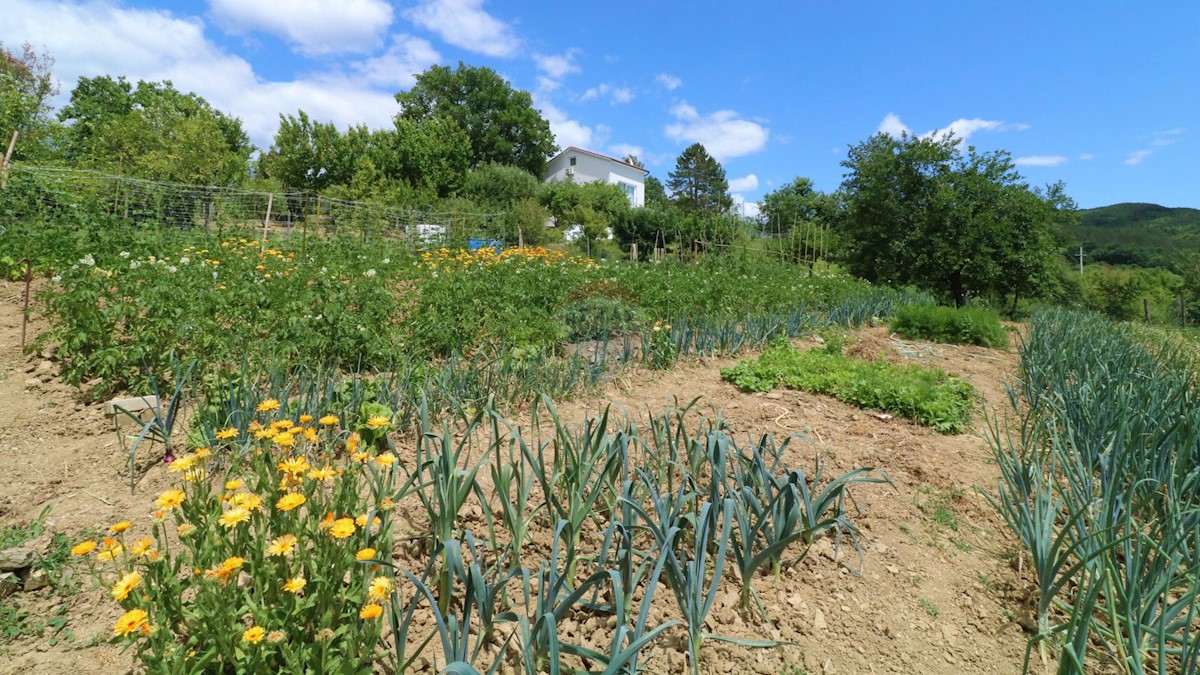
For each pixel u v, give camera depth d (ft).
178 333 14.87
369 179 102.22
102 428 12.82
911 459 14.74
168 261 22.94
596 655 6.40
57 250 22.22
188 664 6.08
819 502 9.39
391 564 6.55
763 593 9.18
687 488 10.87
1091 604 6.51
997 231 57.06
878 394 18.88
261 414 11.74
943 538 11.22
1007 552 10.85
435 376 14.83
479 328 20.98
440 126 136.67
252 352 15.58
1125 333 32.04
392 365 17.51
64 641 7.43
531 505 10.89
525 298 24.14
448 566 7.50
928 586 9.75
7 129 58.18
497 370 16.53
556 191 141.38
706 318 26.68
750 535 8.44
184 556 6.61
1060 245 62.28
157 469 11.37
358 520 7.29
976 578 10.04
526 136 188.34
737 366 21.34
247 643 5.94
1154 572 7.81
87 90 132.87
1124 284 85.46
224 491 7.60
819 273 61.21
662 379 20.56
